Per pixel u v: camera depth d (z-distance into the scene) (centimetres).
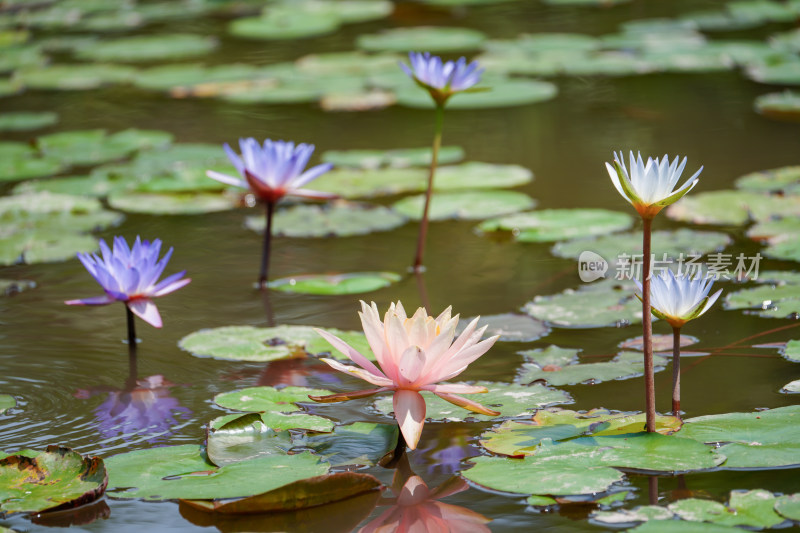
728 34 1093
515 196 591
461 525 240
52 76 991
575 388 327
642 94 855
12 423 308
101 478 254
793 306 391
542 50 1022
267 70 996
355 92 891
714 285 429
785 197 542
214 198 614
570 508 245
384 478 267
